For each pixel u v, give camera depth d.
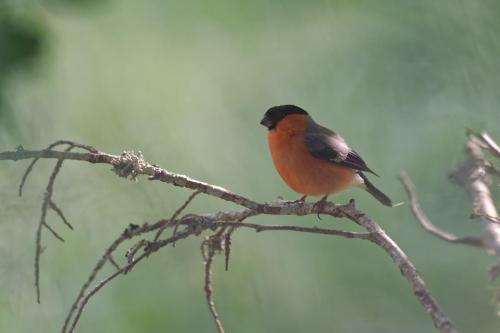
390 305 13.02
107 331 11.39
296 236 12.98
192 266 11.64
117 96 14.02
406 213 13.09
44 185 9.60
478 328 12.74
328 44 13.80
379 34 13.01
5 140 9.89
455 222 9.78
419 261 13.05
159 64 14.70
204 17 15.12
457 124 11.66
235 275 12.41
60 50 13.31
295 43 14.39
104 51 14.48
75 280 11.14
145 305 11.73
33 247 8.05
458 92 11.75
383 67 12.68
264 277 12.54
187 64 14.90
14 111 9.99
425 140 12.06
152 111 14.01
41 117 11.87
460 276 12.96
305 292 12.69
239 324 12.20
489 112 11.48
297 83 14.17
